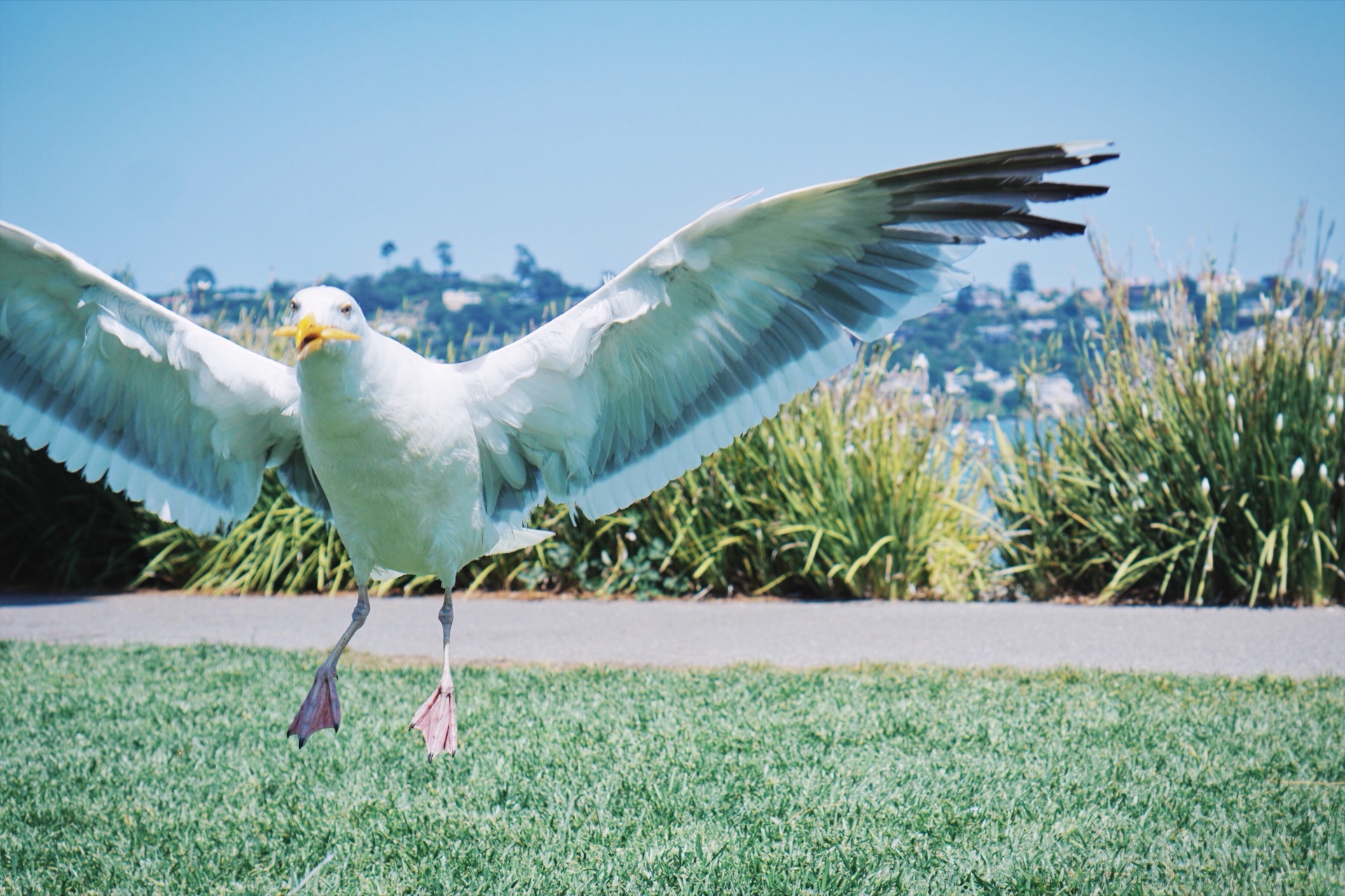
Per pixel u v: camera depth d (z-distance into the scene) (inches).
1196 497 352.5
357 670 283.7
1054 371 405.4
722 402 166.7
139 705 252.7
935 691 251.1
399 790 194.2
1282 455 344.8
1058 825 171.5
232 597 408.8
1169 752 205.2
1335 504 348.8
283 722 237.5
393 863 165.8
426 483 158.7
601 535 399.2
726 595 388.8
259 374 171.2
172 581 435.8
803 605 368.5
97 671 285.1
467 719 234.5
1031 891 150.1
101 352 170.9
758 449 388.2
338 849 169.8
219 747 221.1
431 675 276.2
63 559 437.4
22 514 448.1
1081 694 246.2
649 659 297.6
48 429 173.2
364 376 149.6
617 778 196.4
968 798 183.9
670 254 150.3
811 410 390.9
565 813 181.9
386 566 171.5
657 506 393.4
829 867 159.3
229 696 260.2
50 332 168.7
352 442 153.4
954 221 142.2
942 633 319.0
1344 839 163.3
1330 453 347.3
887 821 174.9
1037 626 325.1
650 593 387.9
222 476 184.1
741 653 302.0
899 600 372.8
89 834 177.2
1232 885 148.6
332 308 146.0
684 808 182.9
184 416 177.8
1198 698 240.5
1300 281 359.9
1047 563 375.2
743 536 386.3
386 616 363.9
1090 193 134.6
